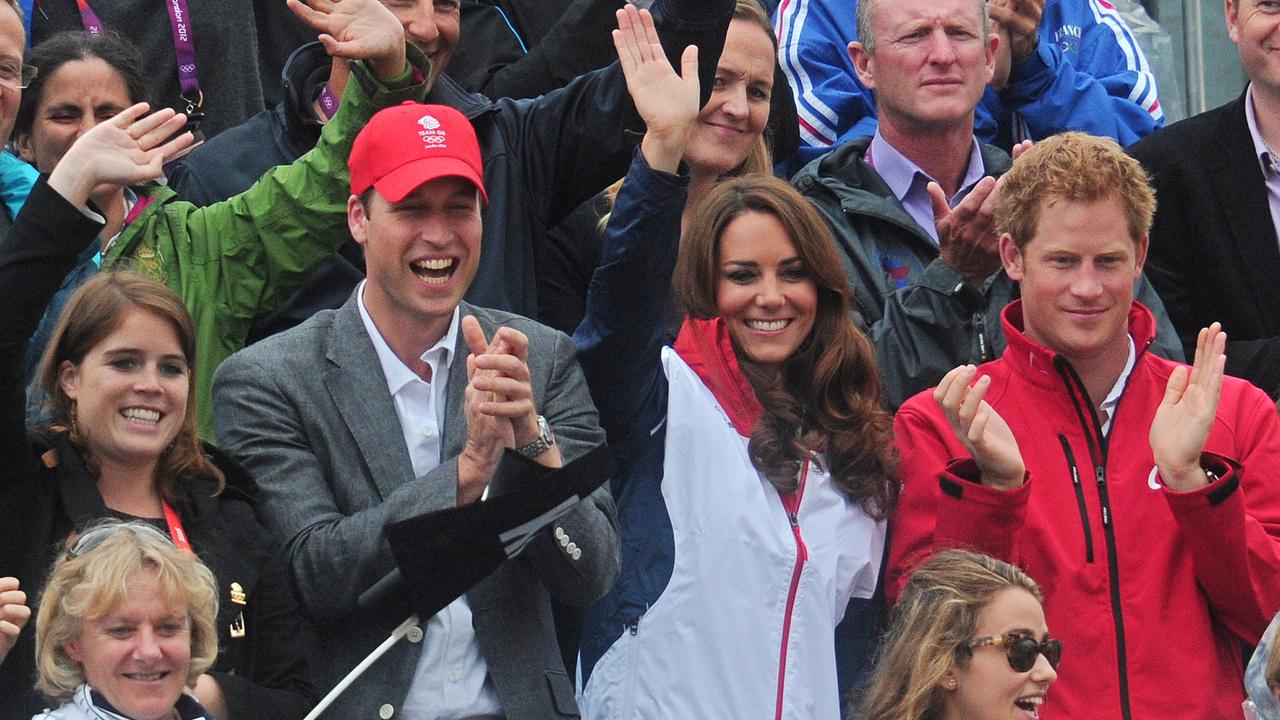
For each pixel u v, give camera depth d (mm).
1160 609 18891
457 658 17484
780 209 20078
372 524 17031
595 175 21906
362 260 22062
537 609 17906
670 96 19547
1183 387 19000
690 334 20141
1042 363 19703
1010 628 17391
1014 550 18594
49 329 19562
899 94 23953
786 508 19484
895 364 21062
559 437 18453
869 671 19766
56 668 15445
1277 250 24391
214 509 17406
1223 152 24641
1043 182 19781
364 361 18234
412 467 18016
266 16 27281
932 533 19469
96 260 20156
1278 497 19672
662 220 19141
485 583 17656
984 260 21141
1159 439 18828
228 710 16375
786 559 19094
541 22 27984
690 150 22797
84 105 21734
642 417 19734
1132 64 29562
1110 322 19531
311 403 18031
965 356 21062
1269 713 17141
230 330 20453
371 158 18453
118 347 17062
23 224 16906
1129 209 19656
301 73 22656
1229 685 18984
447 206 18328
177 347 17312
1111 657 18781
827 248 20094
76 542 15844
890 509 19859
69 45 21906
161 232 20516
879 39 24141
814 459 19641
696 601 19016
